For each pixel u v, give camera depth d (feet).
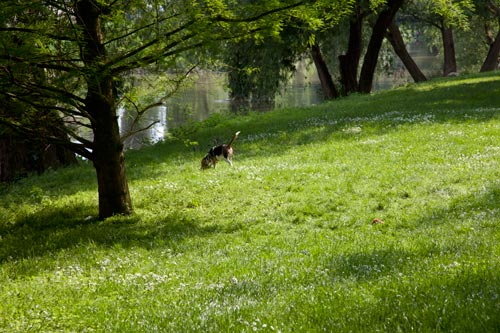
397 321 19.39
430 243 31.89
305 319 20.92
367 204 45.50
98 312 25.29
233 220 45.09
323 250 33.94
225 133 91.15
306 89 229.66
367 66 140.26
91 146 48.08
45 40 41.34
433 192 46.65
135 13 47.39
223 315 22.47
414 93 118.73
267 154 71.36
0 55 38.99
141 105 50.57
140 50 43.01
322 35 125.39
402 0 134.21
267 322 21.04
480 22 191.52
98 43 44.70
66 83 45.34
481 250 28.40
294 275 28.27
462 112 82.64
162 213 49.42
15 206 58.13
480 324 18.04
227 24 43.09
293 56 134.00
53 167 80.18
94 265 35.50
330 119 92.12
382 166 56.80
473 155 56.75
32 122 47.09
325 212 45.03
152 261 34.83
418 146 63.82
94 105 47.03
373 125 79.87
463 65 223.71
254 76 134.31
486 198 41.98
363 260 29.58
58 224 49.01
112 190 48.62
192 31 42.06
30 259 37.27
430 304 20.36
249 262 32.50
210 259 34.17
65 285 30.76
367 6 113.39
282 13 42.55
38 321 24.04
